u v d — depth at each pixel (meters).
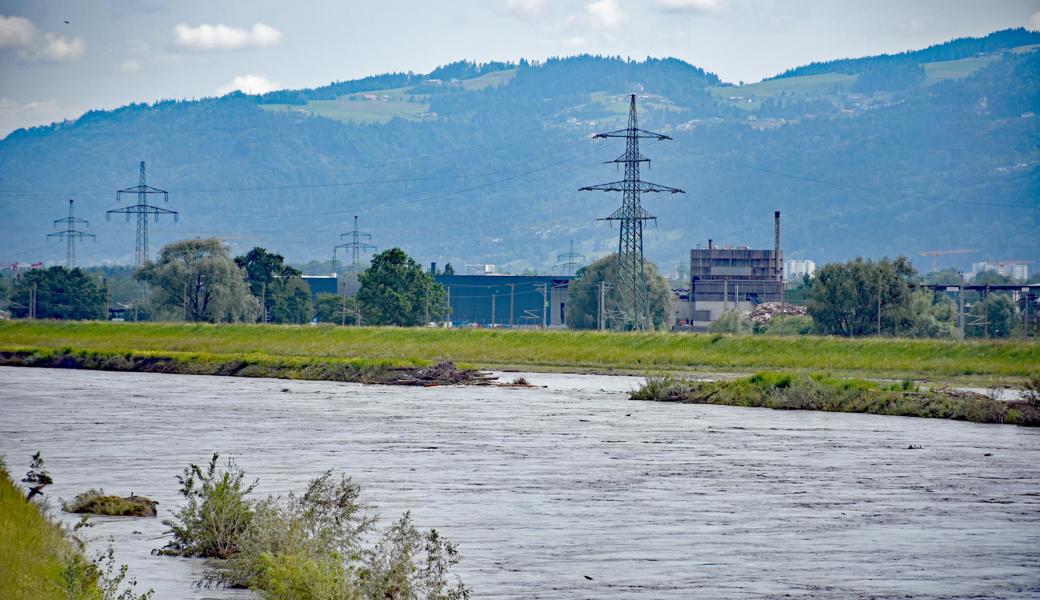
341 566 59.25
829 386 172.50
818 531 79.12
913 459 114.19
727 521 82.25
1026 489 96.31
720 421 150.62
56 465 105.94
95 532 76.12
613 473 103.62
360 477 100.06
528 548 73.00
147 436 129.38
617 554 71.69
